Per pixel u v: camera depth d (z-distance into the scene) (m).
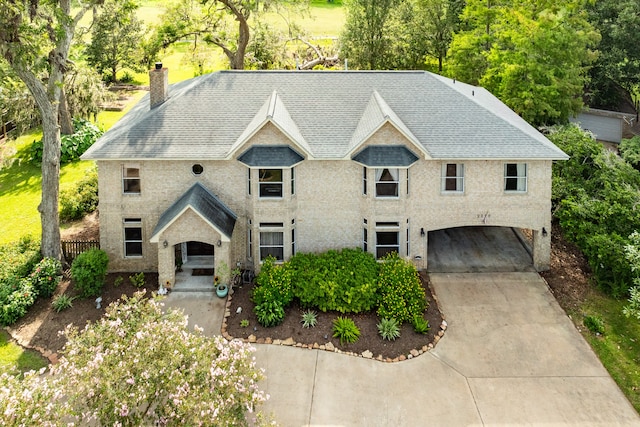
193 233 23.52
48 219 24.88
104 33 57.12
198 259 26.78
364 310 22.33
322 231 25.48
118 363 13.57
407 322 21.72
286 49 56.88
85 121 41.34
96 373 13.21
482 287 24.61
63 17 22.88
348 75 28.19
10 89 34.09
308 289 22.58
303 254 25.03
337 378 18.72
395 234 25.28
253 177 23.97
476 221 25.42
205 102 26.25
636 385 18.52
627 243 23.42
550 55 37.53
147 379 13.10
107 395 12.77
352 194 25.03
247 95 26.72
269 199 24.36
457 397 17.86
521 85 37.59
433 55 57.06
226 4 43.84
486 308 22.98
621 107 49.94
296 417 16.91
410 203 25.00
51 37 24.41
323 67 56.56
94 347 14.19
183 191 24.84
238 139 24.11
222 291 23.52
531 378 18.83
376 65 53.09
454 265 26.64
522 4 42.69
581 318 22.38
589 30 40.03
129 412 13.12
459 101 26.53
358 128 25.06
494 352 20.20
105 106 46.97
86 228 29.80
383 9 51.28
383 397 17.83
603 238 24.44
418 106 26.28
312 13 90.62
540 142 24.61
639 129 45.47
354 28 52.62
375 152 23.97
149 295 23.59
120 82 60.44
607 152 31.94
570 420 16.91
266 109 24.81
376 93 26.75
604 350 20.39
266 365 19.31
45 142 24.42
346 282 22.83
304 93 26.97
